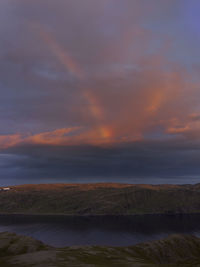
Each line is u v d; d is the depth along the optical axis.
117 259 105.44
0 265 76.19
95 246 140.50
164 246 179.00
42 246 136.12
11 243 135.62
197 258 166.00
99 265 74.50
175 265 88.81
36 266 71.81
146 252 163.25
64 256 92.69
